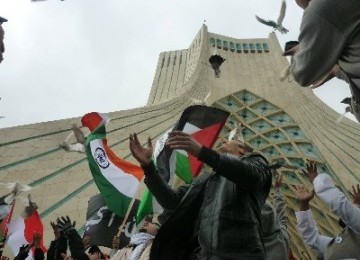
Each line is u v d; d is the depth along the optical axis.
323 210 16.58
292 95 21.66
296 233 17.25
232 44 26.22
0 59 2.89
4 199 5.14
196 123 4.08
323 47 1.73
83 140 5.04
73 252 4.32
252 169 2.43
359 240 3.36
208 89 20.84
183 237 2.49
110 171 5.86
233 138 3.27
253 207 2.51
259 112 21.06
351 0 1.65
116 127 14.75
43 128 13.46
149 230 4.50
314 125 19.83
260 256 2.33
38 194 10.39
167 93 24.08
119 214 5.67
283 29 3.08
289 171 18.50
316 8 1.73
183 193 2.88
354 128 19.25
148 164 2.72
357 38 1.66
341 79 2.00
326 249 3.67
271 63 24.55
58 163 11.84
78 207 10.08
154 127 15.26
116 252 5.19
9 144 12.37
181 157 4.62
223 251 2.28
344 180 16.36
